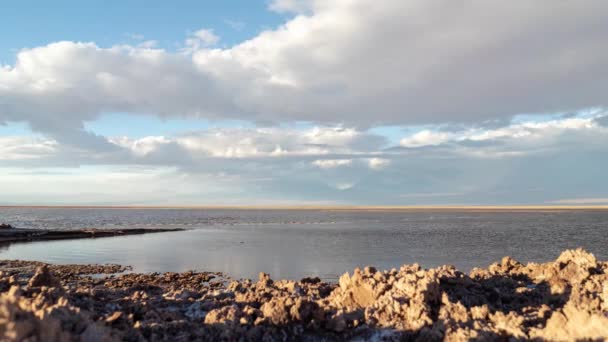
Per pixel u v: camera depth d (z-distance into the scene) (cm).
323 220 15850
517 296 1761
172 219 16412
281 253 5422
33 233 7594
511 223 12488
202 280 3556
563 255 2128
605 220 14075
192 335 1333
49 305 1233
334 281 3572
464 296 1667
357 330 1462
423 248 5916
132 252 5556
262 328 1432
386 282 1764
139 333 1259
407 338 1392
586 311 1298
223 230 9925
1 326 872
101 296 1770
